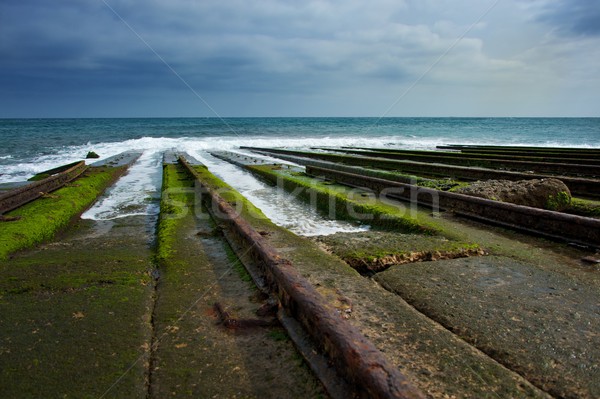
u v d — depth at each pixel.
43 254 5.16
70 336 2.85
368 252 4.86
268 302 3.29
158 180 13.51
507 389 2.32
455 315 3.28
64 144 35.31
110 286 3.78
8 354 2.63
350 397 2.11
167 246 5.12
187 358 2.61
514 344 2.84
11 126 77.38
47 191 9.82
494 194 7.20
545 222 5.62
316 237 5.76
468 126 87.62
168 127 71.50
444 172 13.48
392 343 2.80
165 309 3.31
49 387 2.30
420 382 2.35
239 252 4.71
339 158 19.41
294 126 81.12
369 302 3.45
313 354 2.54
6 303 3.40
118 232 6.62
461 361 2.58
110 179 13.01
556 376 2.48
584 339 2.89
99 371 2.45
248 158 21.23
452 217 6.89
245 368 2.51
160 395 2.26
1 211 7.15
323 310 2.66
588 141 41.94
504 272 4.26
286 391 2.28
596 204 7.34
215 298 3.52
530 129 73.75
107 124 87.38
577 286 3.88
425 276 4.14
